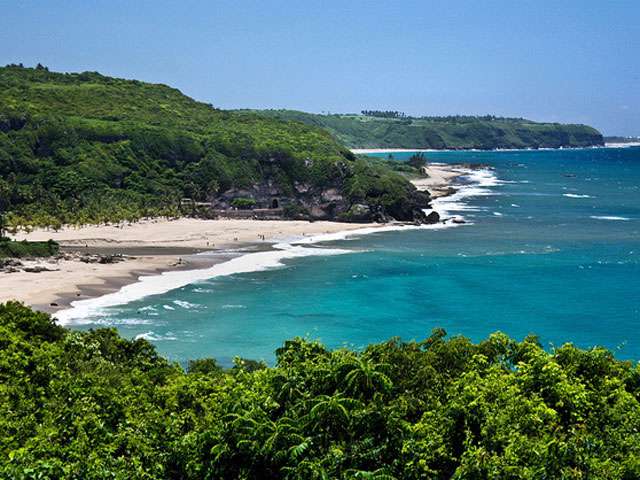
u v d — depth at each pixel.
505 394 31.05
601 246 146.25
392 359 39.19
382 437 31.19
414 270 121.88
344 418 31.39
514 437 28.05
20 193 182.00
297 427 31.39
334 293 105.38
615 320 92.00
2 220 155.00
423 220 187.75
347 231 171.00
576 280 114.44
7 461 30.36
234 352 78.69
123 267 121.56
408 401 34.34
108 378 45.69
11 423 36.06
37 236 153.25
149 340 82.19
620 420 30.58
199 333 85.19
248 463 30.80
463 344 41.19
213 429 32.31
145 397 41.03
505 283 112.38
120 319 90.12
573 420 30.88
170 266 123.50
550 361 33.50
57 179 193.50
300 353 42.94
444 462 30.38
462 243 151.25
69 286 106.19
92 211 176.50
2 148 197.75
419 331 87.25
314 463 29.27
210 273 118.31
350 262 128.75
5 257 123.25
